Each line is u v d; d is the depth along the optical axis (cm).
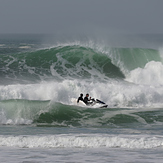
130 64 13550
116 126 5672
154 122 6069
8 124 5841
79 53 14200
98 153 3102
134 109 7475
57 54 14112
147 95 8619
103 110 7038
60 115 6291
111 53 14212
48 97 8312
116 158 2838
